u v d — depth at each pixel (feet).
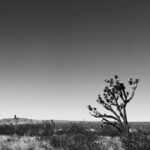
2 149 55.36
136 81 40.73
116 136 78.23
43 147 59.00
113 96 41.14
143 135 46.01
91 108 42.06
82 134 74.23
